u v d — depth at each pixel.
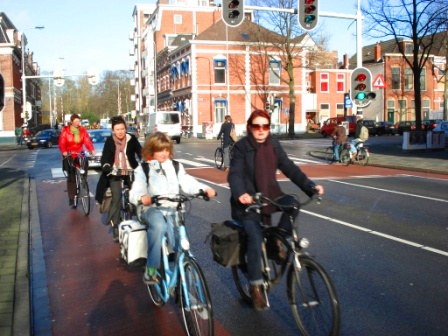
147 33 75.69
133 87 100.56
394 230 7.71
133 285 5.45
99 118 103.75
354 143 18.81
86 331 4.30
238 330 4.20
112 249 7.00
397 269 5.74
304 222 8.41
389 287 5.14
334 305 3.50
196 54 47.62
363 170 17.14
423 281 5.31
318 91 60.12
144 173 4.52
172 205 4.41
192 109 48.22
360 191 11.98
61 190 13.06
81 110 106.12
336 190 12.17
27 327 4.24
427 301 4.74
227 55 48.25
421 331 4.09
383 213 9.12
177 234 4.21
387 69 57.72
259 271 4.07
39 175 17.11
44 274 5.91
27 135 40.62
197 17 69.94
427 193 11.59
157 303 4.76
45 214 9.73
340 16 18.20
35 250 7.00
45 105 108.12
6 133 48.56
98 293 5.23
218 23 49.31
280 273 4.18
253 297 4.08
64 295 5.19
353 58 67.38
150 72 72.25
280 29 42.91
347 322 4.29
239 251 4.27
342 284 5.26
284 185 13.03
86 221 8.97
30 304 4.82
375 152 23.80
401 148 25.98
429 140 24.00
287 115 50.06
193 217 8.99
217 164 18.52
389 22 22.98
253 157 4.29
